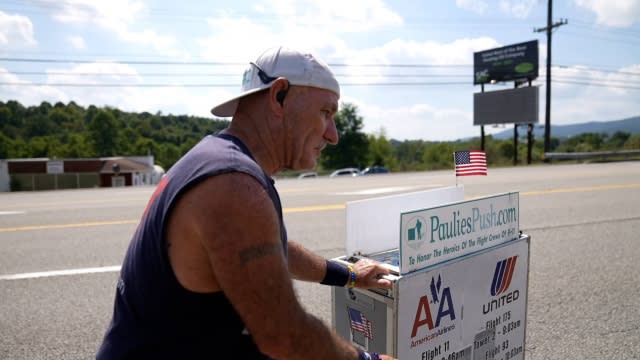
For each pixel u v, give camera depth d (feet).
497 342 6.49
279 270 3.22
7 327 11.05
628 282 13.79
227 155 3.36
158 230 3.36
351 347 3.87
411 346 5.10
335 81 4.20
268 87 3.90
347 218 5.92
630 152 89.40
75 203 34.47
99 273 15.20
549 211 26.21
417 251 5.10
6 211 30.42
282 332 3.19
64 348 10.00
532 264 15.75
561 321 11.02
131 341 3.67
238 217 3.10
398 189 39.70
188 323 3.49
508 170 63.05
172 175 3.48
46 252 18.07
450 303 5.56
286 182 52.39
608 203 29.12
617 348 9.68
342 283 5.24
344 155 192.95
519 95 97.81
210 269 3.32
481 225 6.06
